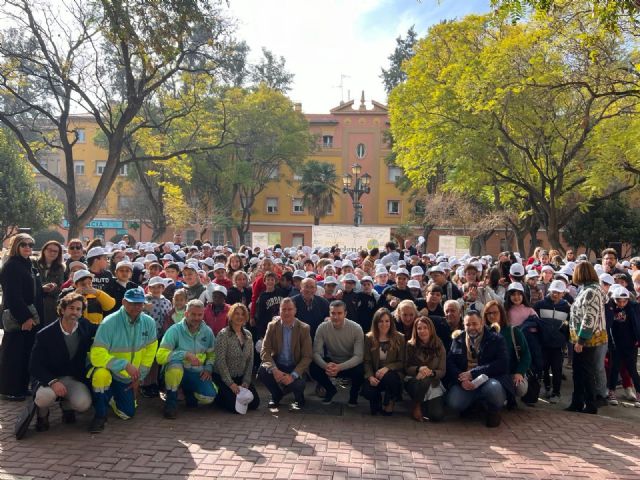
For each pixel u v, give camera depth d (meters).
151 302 7.79
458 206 35.00
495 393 6.42
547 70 16.38
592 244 33.19
